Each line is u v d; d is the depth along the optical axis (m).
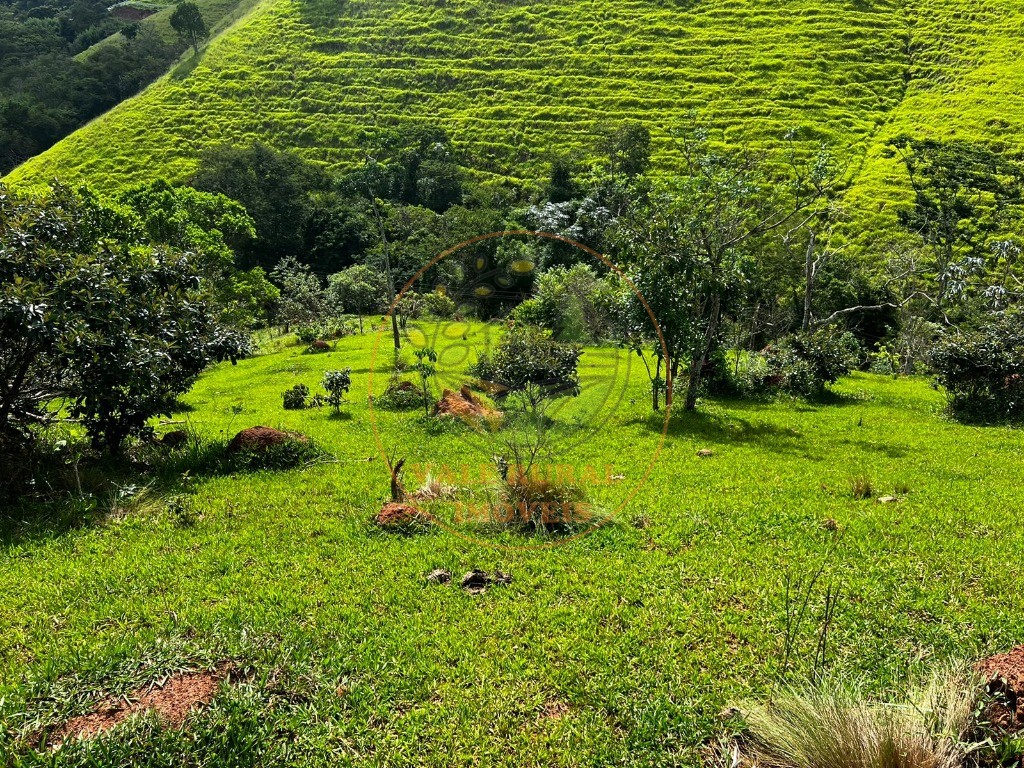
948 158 46.34
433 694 5.32
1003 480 10.98
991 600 6.57
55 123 79.88
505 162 66.00
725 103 68.75
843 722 4.44
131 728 4.45
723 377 20.62
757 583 6.97
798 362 20.39
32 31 103.81
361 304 44.16
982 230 45.12
